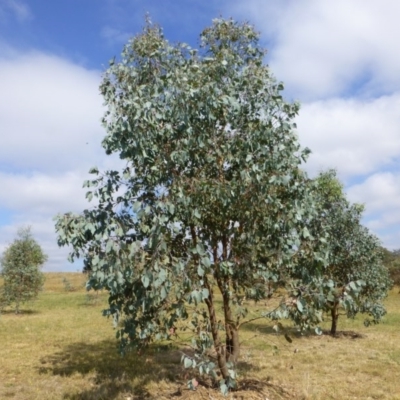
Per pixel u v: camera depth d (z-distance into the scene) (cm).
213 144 698
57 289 4394
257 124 712
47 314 2323
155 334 661
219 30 812
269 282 736
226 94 715
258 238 707
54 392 828
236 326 762
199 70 703
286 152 699
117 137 645
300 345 1307
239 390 752
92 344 1366
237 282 740
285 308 675
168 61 755
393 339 1439
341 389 811
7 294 2381
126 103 656
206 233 730
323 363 1044
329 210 1434
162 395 765
